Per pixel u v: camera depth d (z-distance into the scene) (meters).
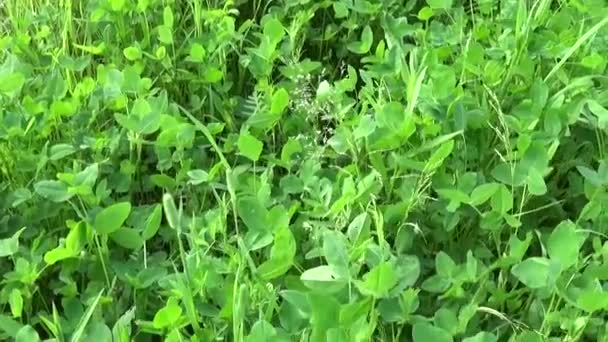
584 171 0.89
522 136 0.89
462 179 0.89
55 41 1.21
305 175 0.93
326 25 1.28
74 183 0.89
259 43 1.25
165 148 0.98
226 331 0.77
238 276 0.77
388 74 1.04
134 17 1.19
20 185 0.98
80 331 0.73
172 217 0.77
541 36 1.06
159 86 1.13
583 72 1.05
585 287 0.79
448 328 0.76
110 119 1.06
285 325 0.75
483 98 0.99
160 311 0.74
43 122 1.00
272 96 1.03
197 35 1.18
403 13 1.24
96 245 0.86
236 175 0.94
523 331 0.77
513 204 0.91
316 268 0.77
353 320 0.72
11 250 0.84
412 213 0.89
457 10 1.18
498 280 0.84
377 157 0.92
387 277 0.72
